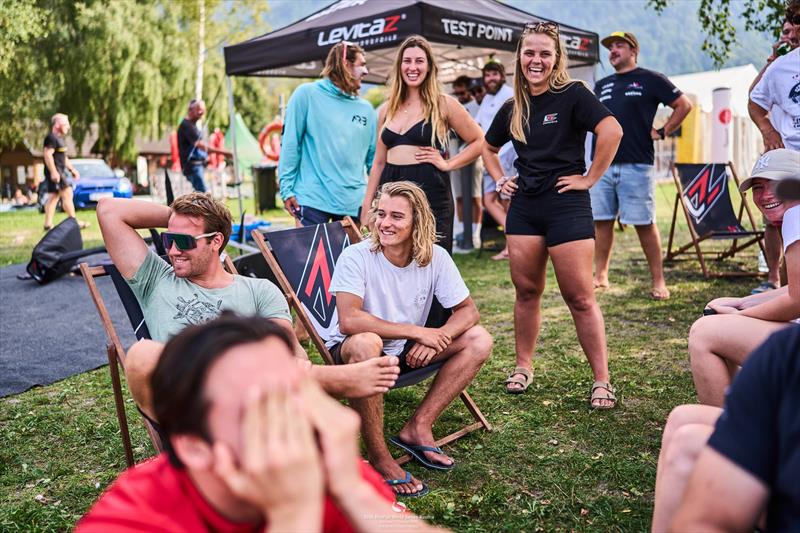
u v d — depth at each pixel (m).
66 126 11.23
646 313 5.55
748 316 2.53
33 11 19.58
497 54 10.54
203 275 2.92
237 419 0.97
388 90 4.42
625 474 2.95
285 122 4.99
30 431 3.59
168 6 23.84
